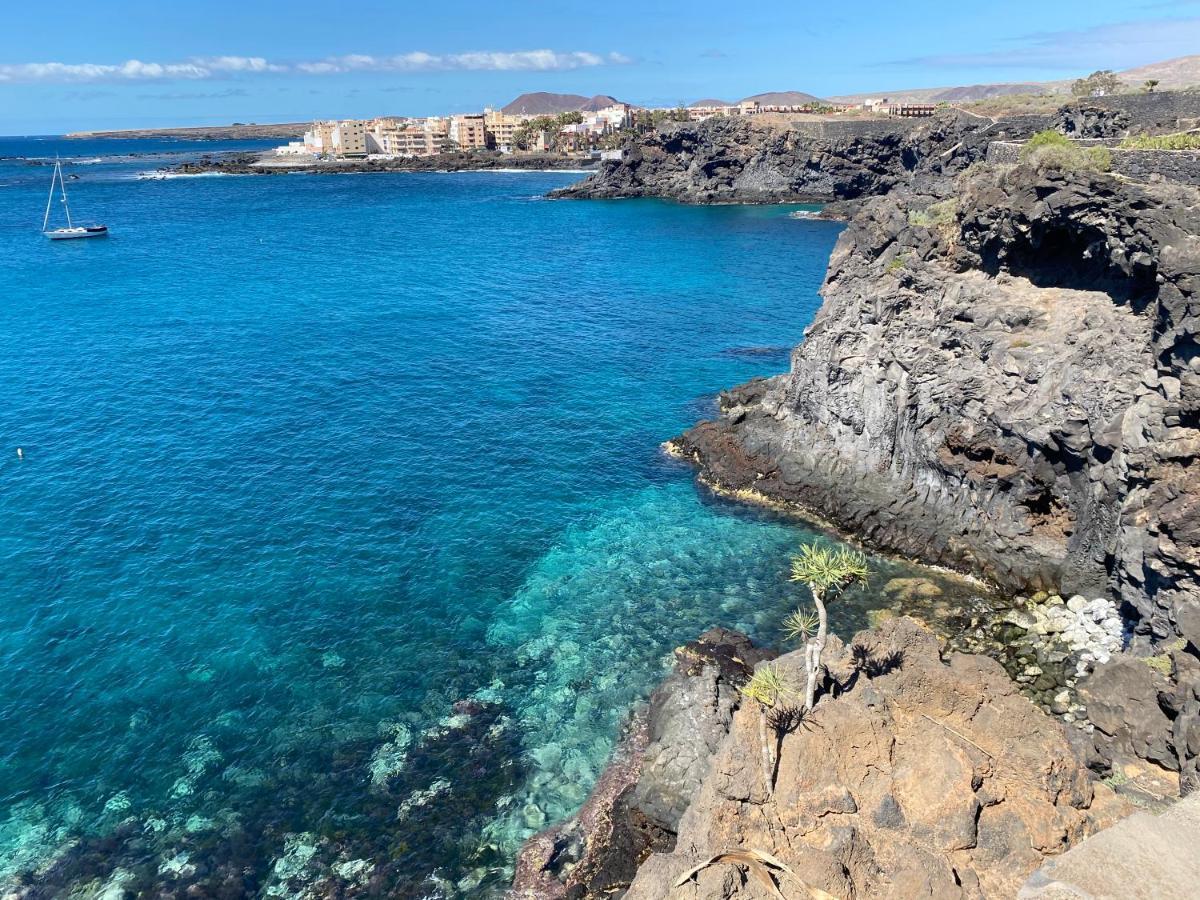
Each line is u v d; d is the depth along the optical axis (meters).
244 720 31.53
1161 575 30.00
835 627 36.72
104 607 38.00
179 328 83.75
